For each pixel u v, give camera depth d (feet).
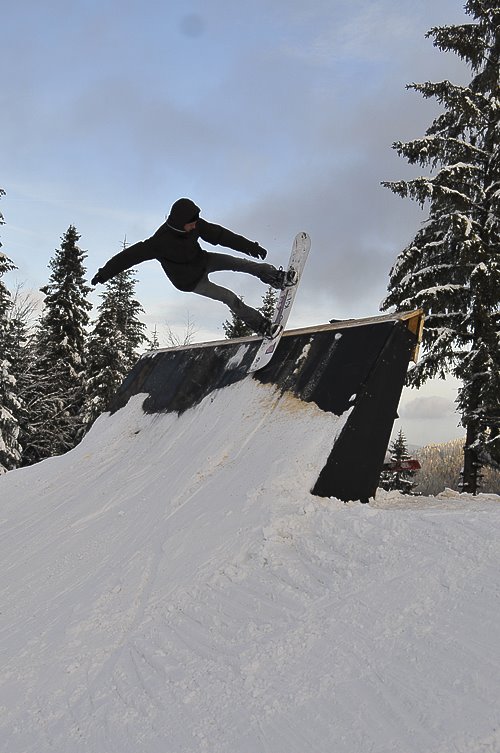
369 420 14.78
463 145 47.06
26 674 10.52
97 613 11.87
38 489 23.98
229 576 11.44
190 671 9.07
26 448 94.48
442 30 49.39
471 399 45.34
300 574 10.75
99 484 20.83
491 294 43.91
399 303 47.80
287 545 11.86
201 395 22.20
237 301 19.70
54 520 19.01
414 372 46.98
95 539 15.89
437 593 8.81
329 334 17.81
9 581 15.37
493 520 10.19
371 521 11.59
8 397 78.74
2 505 23.68
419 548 10.12
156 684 9.05
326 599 9.76
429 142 47.93
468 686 6.82
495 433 45.09
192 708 8.18
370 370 14.97
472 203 46.11
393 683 7.30
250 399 18.79
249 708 7.75
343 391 15.29
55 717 9.18
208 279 18.86
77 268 102.73
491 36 49.52
